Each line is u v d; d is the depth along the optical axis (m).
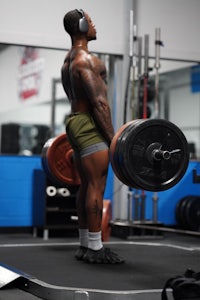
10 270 3.63
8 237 6.17
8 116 10.66
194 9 7.09
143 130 3.75
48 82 9.93
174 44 7.01
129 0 6.76
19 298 3.20
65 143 4.75
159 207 6.92
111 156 3.83
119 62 6.81
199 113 8.59
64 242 5.61
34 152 9.28
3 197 6.39
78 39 4.21
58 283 3.29
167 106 8.62
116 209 6.76
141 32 6.86
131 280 3.40
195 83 8.61
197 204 6.75
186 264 4.05
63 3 6.52
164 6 6.95
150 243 5.32
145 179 3.78
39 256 4.41
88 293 2.97
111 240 6.04
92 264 4.02
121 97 6.77
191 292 2.55
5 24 6.32
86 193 4.25
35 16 6.43
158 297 3.00
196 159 7.25
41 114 10.59
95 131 4.10
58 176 4.72
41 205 6.34
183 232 5.71
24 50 10.40
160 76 8.41
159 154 3.76
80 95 4.13
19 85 10.58
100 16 6.68
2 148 9.12
